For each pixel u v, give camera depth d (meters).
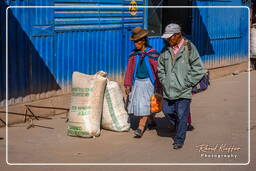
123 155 5.88
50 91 8.02
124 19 9.70
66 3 8.17
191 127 7.30
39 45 7.71
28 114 7.57
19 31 7.30
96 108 6.71
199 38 12.61
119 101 7.05
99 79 6.72
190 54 6.02
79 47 8.57
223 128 7.42
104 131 7.06
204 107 9.12
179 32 6.06
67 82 8.37
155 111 6.51
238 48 15.00
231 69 14.65
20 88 7.40
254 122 7.88
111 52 9.42
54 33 7.99
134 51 6.72
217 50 13.68
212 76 13.51
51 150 6.05
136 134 6.65
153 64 6.53
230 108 9.05
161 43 11.14
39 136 6.74
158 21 11.05
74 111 6.73
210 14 13.05
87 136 6.61
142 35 6.54
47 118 7.87
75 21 8.41
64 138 6.66
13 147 6.17
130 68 6.73
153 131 7.15
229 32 14.28
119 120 7.00
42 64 7.79
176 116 6.51
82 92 6.72
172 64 6.09
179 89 6.05
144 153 5.99
